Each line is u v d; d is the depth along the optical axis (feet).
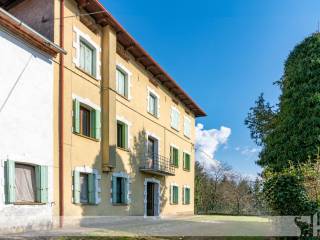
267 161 49.11
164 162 76.38
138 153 64.13
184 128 92.48
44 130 40.16
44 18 44.19
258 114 95.96
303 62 48.19
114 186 54.39
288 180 28.60
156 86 74.79
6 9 47.65
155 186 72.95
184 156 91.20
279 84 56.13
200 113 102.58
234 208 136.56
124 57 60.44
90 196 48.19
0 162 33.91
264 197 31.78
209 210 138.82
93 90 50.72
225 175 147.13
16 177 36.40
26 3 46.03
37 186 38.60
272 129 56.18
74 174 44.93
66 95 44.57
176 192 83.66
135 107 63.82
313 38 48.80
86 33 49.90
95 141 50.49
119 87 59.41
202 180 142.00
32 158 37.93
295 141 45.37
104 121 52.54
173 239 34.78
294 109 47.14
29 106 38.14
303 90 46.65
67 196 43.24
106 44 53.57
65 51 43.32
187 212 90.22
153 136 71.26
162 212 74.23
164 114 78.38
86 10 49.93
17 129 36.27
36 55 39.78
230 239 34.76
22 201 36.55
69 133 44.65
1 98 34.65
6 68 35.53
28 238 31.50
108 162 51.57
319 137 43.57
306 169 30.78
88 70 50.96
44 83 40.70
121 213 56.18
